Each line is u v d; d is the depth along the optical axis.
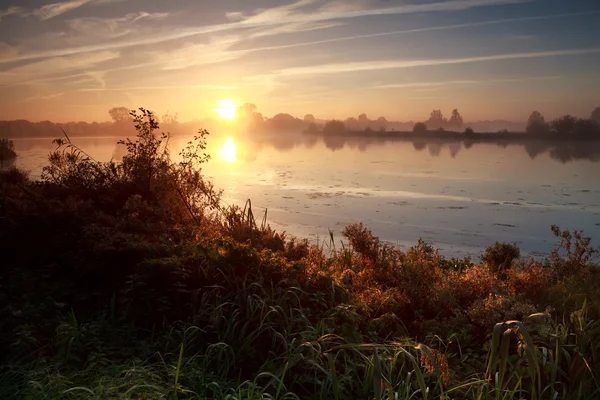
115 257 5.52
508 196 30.66
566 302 5.58
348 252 8.20
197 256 5.45
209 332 4.50
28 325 4.36
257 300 4.80
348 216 22.12
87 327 4.46
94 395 3.29
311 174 44.59
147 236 6.63
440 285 6.31
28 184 9.32
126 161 9.52
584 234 19.22
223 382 3.79
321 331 4.50
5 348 4.06
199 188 9.52
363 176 43.41
